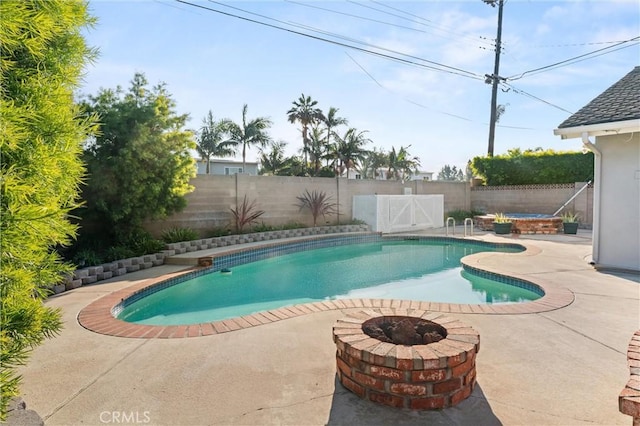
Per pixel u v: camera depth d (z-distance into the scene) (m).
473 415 2.78
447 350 2.96
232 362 3.73
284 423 2.71
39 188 1.79
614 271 7.86
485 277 8.16
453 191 20.12
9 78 1.81
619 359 3.73
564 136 8.52
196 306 7.21
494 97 20.81
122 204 8.45
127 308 6.43
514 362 3.67
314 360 3.77
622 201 8.16
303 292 8.17
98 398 3.06
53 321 2.02
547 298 5.88
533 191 18.31
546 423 2.67
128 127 8.38
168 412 2.86
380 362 2.91
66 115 1.97
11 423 2.12
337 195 16.00
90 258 7.73
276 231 13.18
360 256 12.34
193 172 10.80
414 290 8.19
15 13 1.55
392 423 2.69
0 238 1.56
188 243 10.20
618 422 2.67
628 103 7.78
